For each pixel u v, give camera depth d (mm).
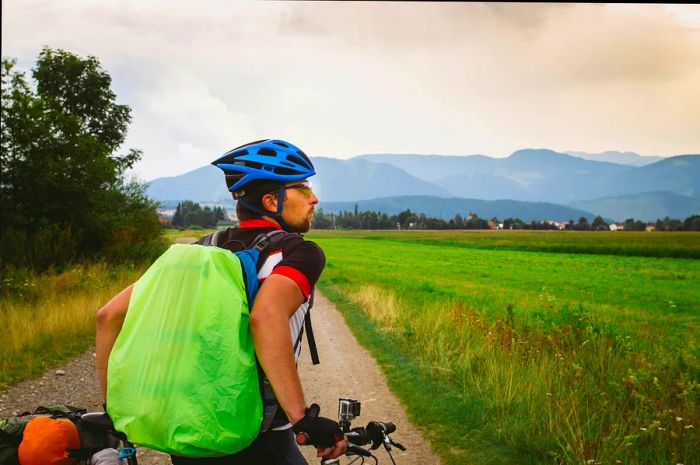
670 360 8008
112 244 22234
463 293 23344
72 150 20594
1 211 19188
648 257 70375
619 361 8430
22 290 12969
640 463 4828
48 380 7648
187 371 1662
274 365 1701
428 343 9602
